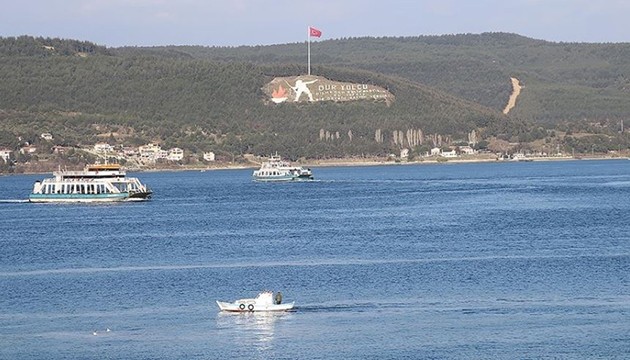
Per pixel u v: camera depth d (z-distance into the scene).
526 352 172.12
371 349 175.62
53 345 181.75
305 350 175.88
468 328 187.50
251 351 175.88
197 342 181.88
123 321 197.88
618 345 174.75
